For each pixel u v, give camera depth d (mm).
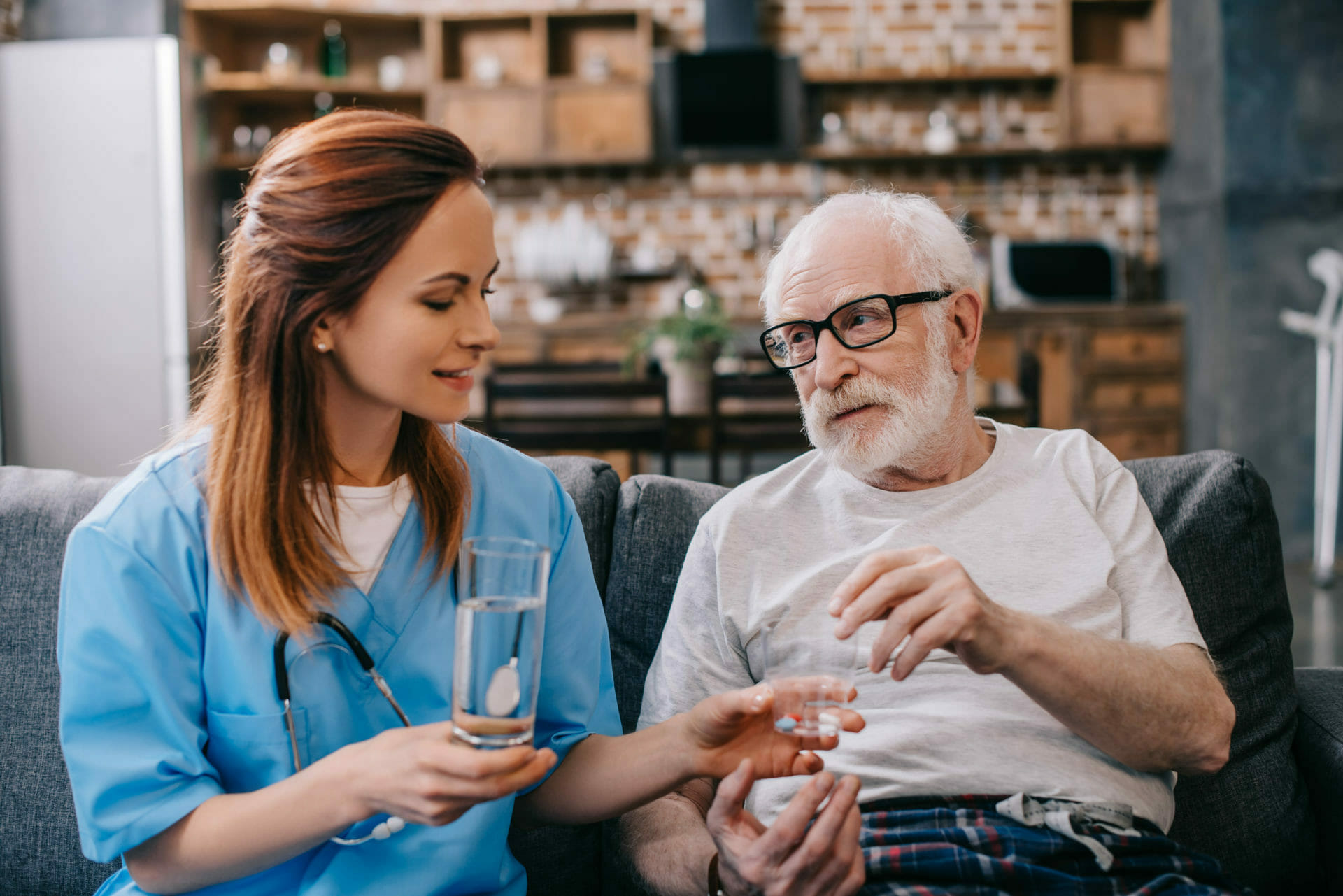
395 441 1009
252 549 890
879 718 1144
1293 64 5117
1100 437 5676
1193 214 5555
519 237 6266
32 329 4570
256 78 5801
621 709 1319
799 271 1257
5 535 1298
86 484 1353
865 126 6184
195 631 914
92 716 869
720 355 3672
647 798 969
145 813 845
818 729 888
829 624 934
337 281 856
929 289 1228
